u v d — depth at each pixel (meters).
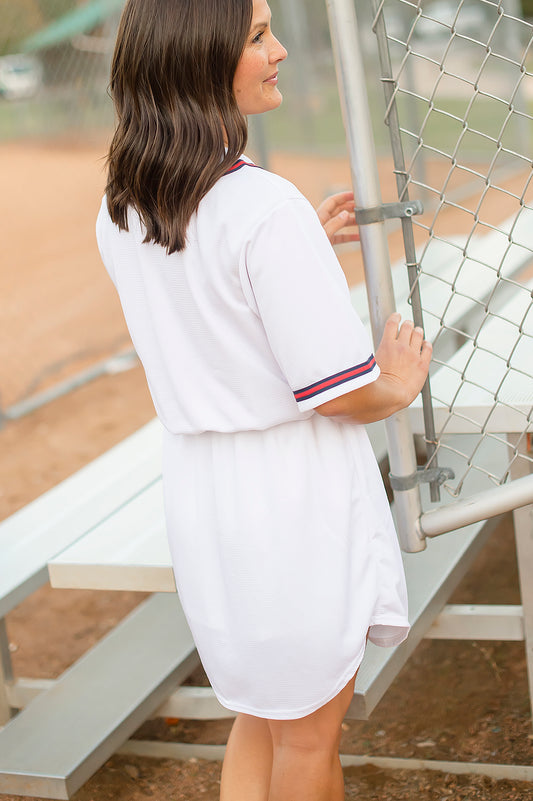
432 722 2.54
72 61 7.15
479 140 9.66
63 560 2.19
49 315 6.98
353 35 1.63
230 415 1.54
